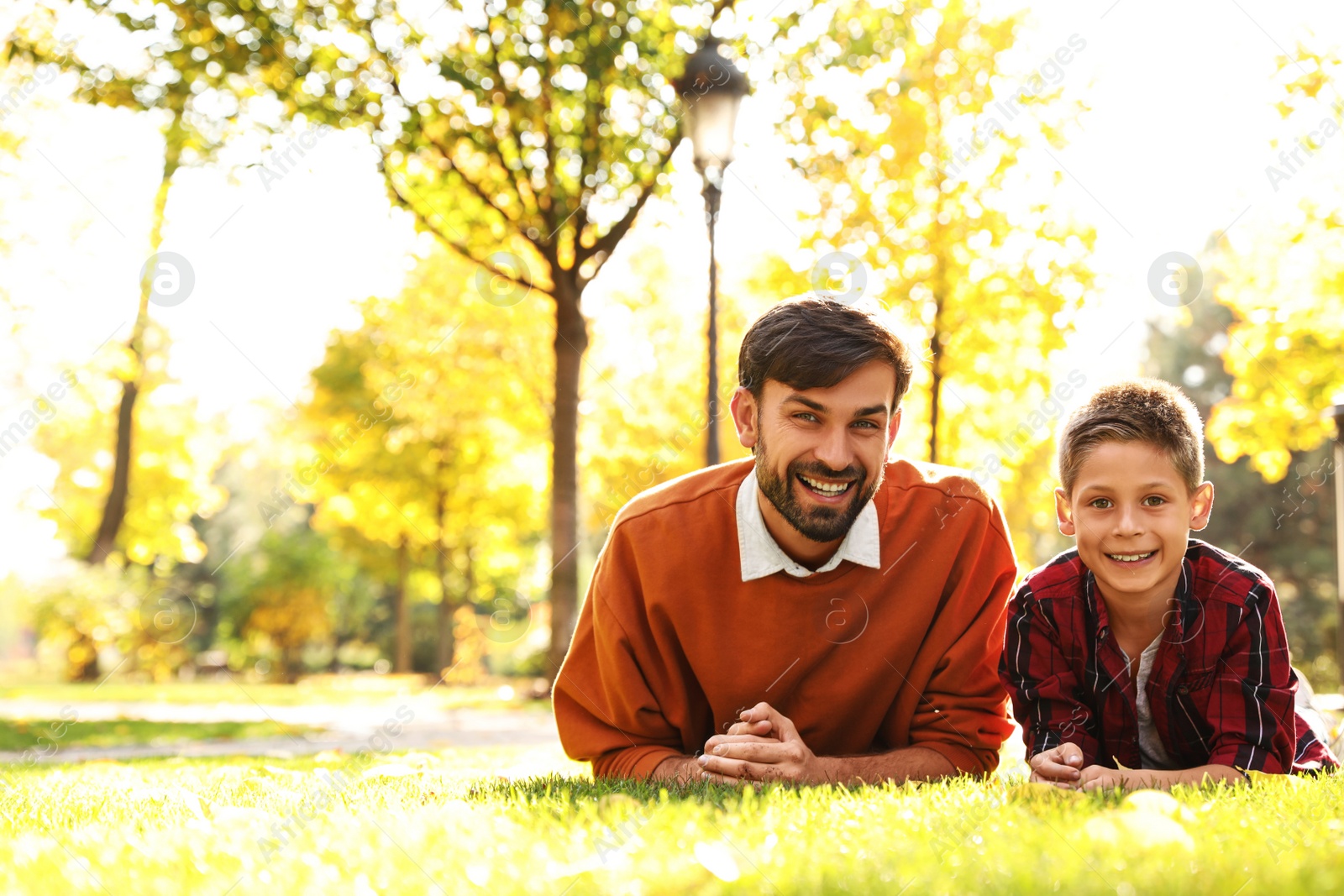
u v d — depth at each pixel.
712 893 1.22
